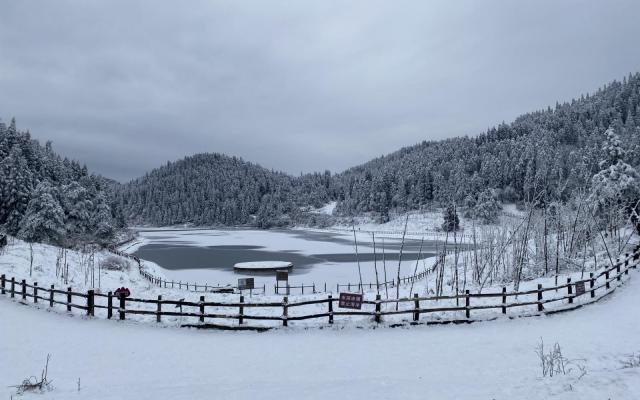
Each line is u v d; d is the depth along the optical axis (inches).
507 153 6446.9
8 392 355.6
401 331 579.5
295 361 458.0
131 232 4662.9
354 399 305.6
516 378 348.8
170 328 621.6
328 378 389.1
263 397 319.0
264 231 6565.0
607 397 265.6
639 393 267.6
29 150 2945.4
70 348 517.0
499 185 5511.8
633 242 1270.9
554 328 555.8
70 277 1307.8
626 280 844.0
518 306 686.5
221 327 613.6
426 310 613.3
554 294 797.9
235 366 441.7
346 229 6289.4
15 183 2245.3
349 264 2231.8
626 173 1464.1
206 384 368.5
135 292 1085.1
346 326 602.2
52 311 727.1
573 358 406.3
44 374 413.4
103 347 523.2
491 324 599.8
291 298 965.8
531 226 1288.1
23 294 802.8
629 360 382.9
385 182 6830.7
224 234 5644.7
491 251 1187.3
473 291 926.4
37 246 1720.0
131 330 612.4
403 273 1886.1
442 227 4680.1
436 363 429.7
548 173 3823.8
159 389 350.6
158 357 479.5
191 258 2588.6
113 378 403.2
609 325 547.2
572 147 6501.0
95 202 2999.5
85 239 2324.1
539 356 427.2
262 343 539.8
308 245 3614.7
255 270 1937.7
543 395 283.0
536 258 1197.7
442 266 1050.7
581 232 1274.6
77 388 366.3
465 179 5620.1
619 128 6195.9
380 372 407.2
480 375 374.6
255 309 787.4
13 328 611.2
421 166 7022.6
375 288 1471.5
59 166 3289.9
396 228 5570.9
